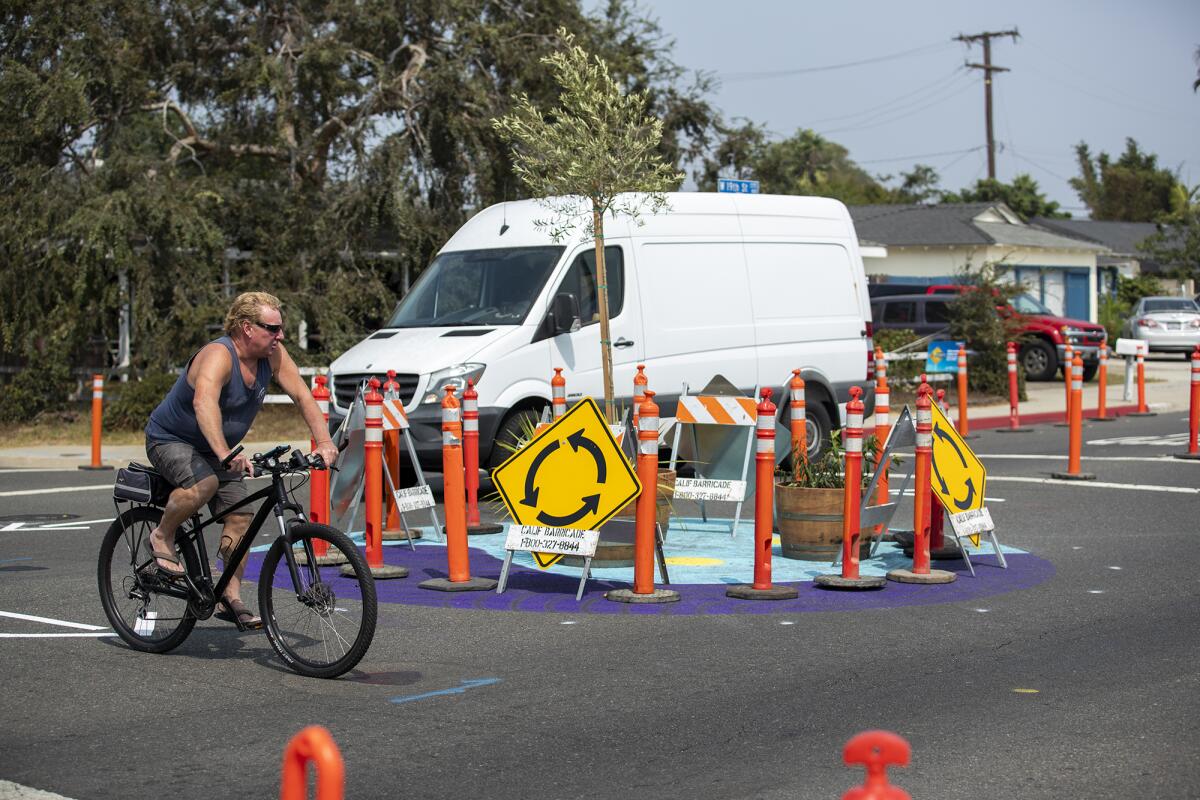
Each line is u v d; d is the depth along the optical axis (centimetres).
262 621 857
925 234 5384
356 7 2903
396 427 1314
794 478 1261
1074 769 638
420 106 2869
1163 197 10738
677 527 1466
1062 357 3759
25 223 2666
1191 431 2064
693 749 678
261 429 2577
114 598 919
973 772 634
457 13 2923
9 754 677
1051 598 1065
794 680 814
